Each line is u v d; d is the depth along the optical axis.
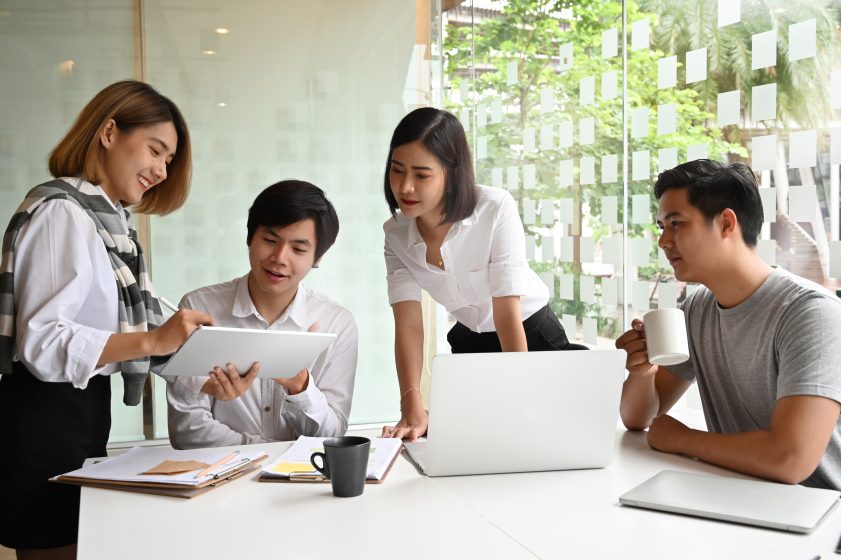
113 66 3.63
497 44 3.82
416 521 1.23
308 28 3.89
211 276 3.80
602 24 3.16
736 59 3.34
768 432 1.45
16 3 3.52
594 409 1.49
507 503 1.32
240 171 3.82
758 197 1.63
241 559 1.08
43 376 1.62
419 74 4.06
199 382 1.92
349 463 1.34
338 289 4.00
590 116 3.22
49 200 1.68
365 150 4.00
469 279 2.23
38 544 1.76
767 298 1.61
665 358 1.57
